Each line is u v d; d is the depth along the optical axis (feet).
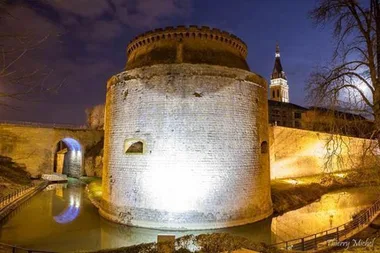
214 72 60.95
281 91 307.78
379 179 40.19
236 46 71.46
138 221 58.23
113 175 64.34
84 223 64.08
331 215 75.25
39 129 135.44
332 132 38.58
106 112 72.38
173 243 38.01
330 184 112.78
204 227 56.65
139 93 61.87
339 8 35.68
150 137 59.62
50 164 136.67
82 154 148.56
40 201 86.58
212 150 58.90
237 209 59.62
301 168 126.11
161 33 66.80
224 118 60.44
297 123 210.59
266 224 65.36
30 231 58.03
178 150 58.13
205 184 57.88
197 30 65.82
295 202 84.79
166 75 60.44
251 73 66.13
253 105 65.46
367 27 34.65
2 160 123.13
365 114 35.73
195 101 59.47
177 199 57.16
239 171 60.90
